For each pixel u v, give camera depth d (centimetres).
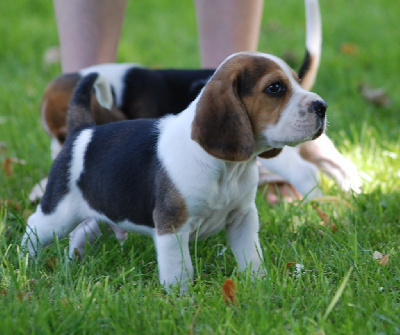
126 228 711
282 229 793
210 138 621
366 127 1120
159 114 966
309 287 626
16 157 1050
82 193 723
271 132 636
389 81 1392
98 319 555
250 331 535
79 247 765
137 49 1619
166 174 644
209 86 631
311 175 891
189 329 541
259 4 1016
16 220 799
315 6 875
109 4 999
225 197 654
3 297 595
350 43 1633
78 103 778
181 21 1866
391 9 1911
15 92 1338
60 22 1019
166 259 646
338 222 797
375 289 603
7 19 1822
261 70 633
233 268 707
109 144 712
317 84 1348
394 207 850
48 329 525
